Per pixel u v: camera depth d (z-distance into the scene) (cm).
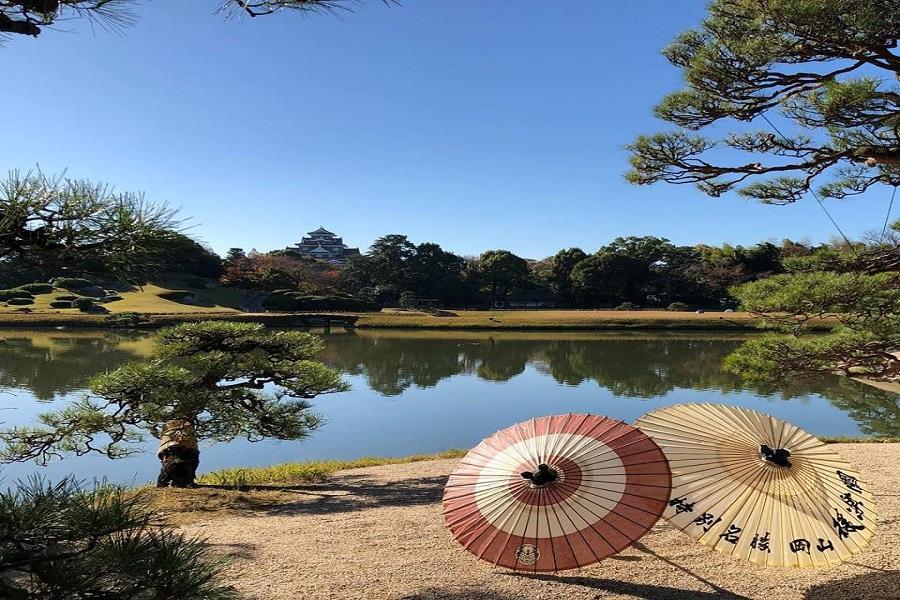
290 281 7400
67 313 4950
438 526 670
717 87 687
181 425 958
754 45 601
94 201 257
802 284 682
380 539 618
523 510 402
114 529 225
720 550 372
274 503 826
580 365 3138
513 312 6731
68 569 209
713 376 2697
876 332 689
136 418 900
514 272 8175
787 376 755
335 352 3747
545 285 8338
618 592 450
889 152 643
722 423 441
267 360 997
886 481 800
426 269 8188
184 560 231
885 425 1642
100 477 1146
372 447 1460
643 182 855
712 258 7412
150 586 218
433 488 919
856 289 659
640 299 7550
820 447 430
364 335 5003
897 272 685
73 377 2269
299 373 993
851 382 2375
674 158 809
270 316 5541
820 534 373
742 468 406
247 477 1046
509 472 426
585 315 6138
